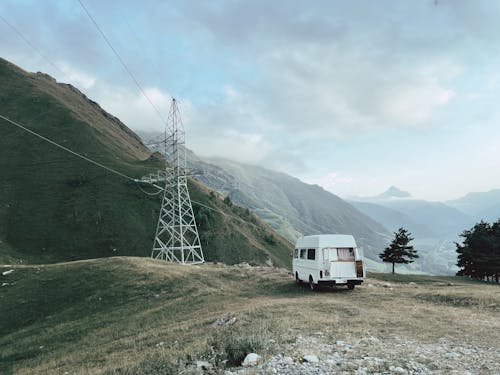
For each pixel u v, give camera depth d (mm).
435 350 10562
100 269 41750
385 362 9141
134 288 35969
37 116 175625
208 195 178375
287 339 11820
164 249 88062
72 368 16453
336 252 27922
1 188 121250
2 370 21719
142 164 172000
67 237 109062
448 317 16594
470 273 87562
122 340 20594
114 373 11430
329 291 28328
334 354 10023
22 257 95812
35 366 20875
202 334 15867
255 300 26438
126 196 133000
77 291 36969
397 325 14742
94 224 115750
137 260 45281
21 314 34031
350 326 14391
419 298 23469
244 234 159000
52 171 137000
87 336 25375
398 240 90812
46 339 26625
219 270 42906
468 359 9594
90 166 146000
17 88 196125
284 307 20031
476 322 15336
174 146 90000
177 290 34438
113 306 32625
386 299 23391
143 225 123438
